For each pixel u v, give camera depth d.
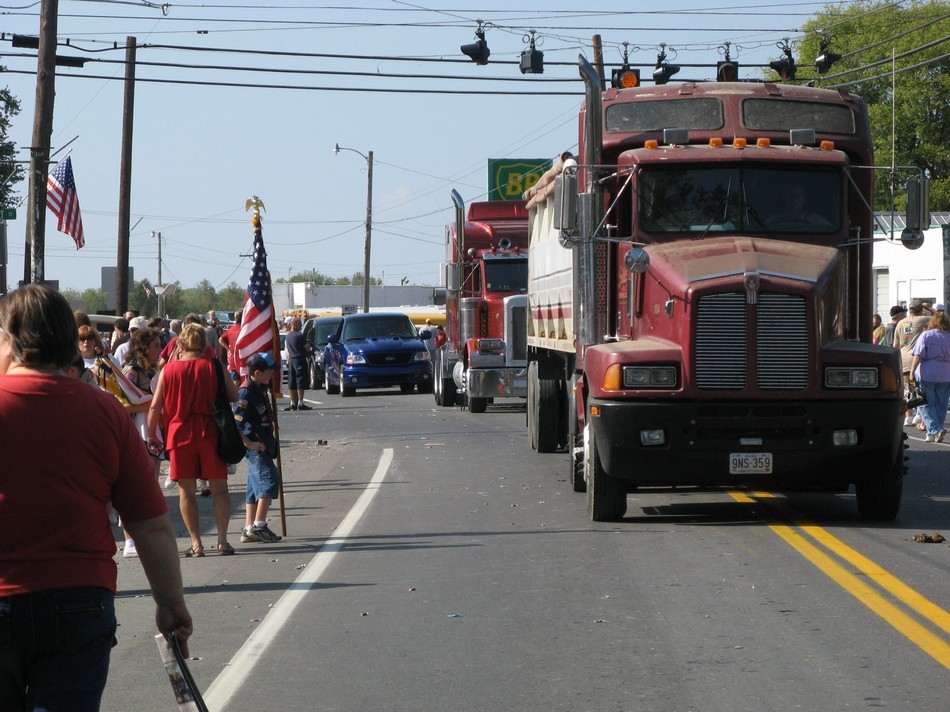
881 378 12.99
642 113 15.11
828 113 15.17
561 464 20.20
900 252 51.69
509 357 31.67
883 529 13.14
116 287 38.78
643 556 11.75
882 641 8.41
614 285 15.08
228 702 7.30
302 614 9.63
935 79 80.19
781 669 7.76
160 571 4.75
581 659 8.12
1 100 64.56
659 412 12.94
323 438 26.47
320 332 49.69
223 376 12.57
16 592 4.37
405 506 15.68
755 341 12.91
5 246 24.86
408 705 7.20
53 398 4.54
